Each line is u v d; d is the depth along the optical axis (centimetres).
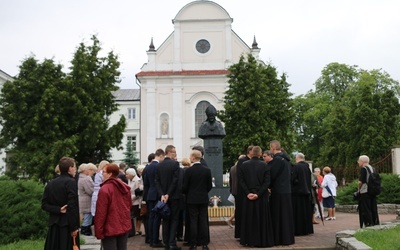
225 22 4272
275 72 3712
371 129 4522
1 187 1134
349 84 5838
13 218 1083
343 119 5016
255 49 4241
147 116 4178
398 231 1027
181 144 4150
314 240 1129
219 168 1692
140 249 1069
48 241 755
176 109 4184
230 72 3741
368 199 1157
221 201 1636
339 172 2677
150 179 1109
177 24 4278
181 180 1041
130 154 3997
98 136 2756
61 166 773
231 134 3488
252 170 1051
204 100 4209
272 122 3516
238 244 1087
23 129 2684
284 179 1079
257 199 1045
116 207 703
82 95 2759
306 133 6028
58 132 2697
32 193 1146
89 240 1009
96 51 2919
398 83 5591
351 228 1378
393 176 1980
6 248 971
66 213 755
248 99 3453
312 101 5941
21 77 2758
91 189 1225
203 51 4275
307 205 1249
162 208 1003
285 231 1056
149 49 4256
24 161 2606
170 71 4219
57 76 2814
